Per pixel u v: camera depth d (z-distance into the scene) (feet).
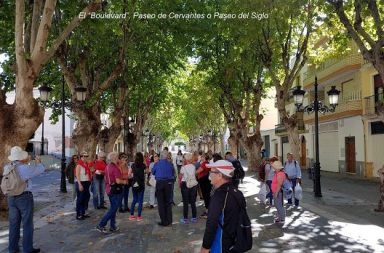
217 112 149.07
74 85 58.70
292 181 47.09
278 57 66.69
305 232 31.60
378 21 40.55
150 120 166.50
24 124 36.55
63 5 45.01
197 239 29.22
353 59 90.48
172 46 66.33
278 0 48.19
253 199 51.67
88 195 38.50
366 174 89.61
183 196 36.22
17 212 24.89
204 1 63.62
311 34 68.08
